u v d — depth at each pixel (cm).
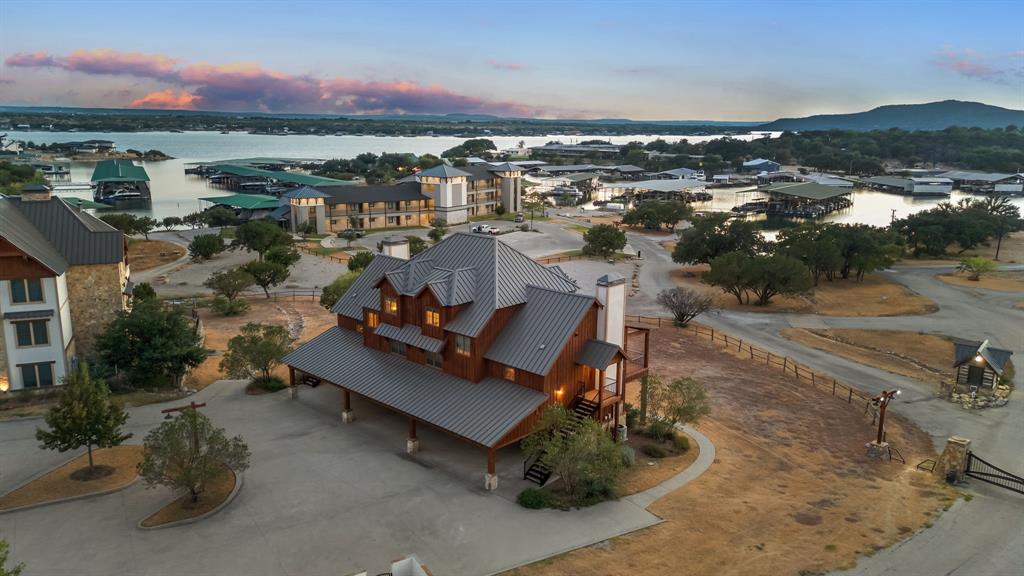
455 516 3109
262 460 3659
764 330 7462
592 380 3978
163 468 2967
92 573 2595
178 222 13888
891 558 2884
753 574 2700
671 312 8088
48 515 3017
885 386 5725
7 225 4606
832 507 3375
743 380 5672
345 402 4222
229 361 4656
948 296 9281
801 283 8206
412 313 4188
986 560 2903
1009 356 5650
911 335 7325
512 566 2708
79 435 3228
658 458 3903
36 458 3578
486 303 3903
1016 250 13575
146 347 4675
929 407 5241
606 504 3275
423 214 15625
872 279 10519
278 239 10519
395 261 4809
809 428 4641
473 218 16438
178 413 4281
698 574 2688
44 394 4519
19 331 4538
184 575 2598
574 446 3180
